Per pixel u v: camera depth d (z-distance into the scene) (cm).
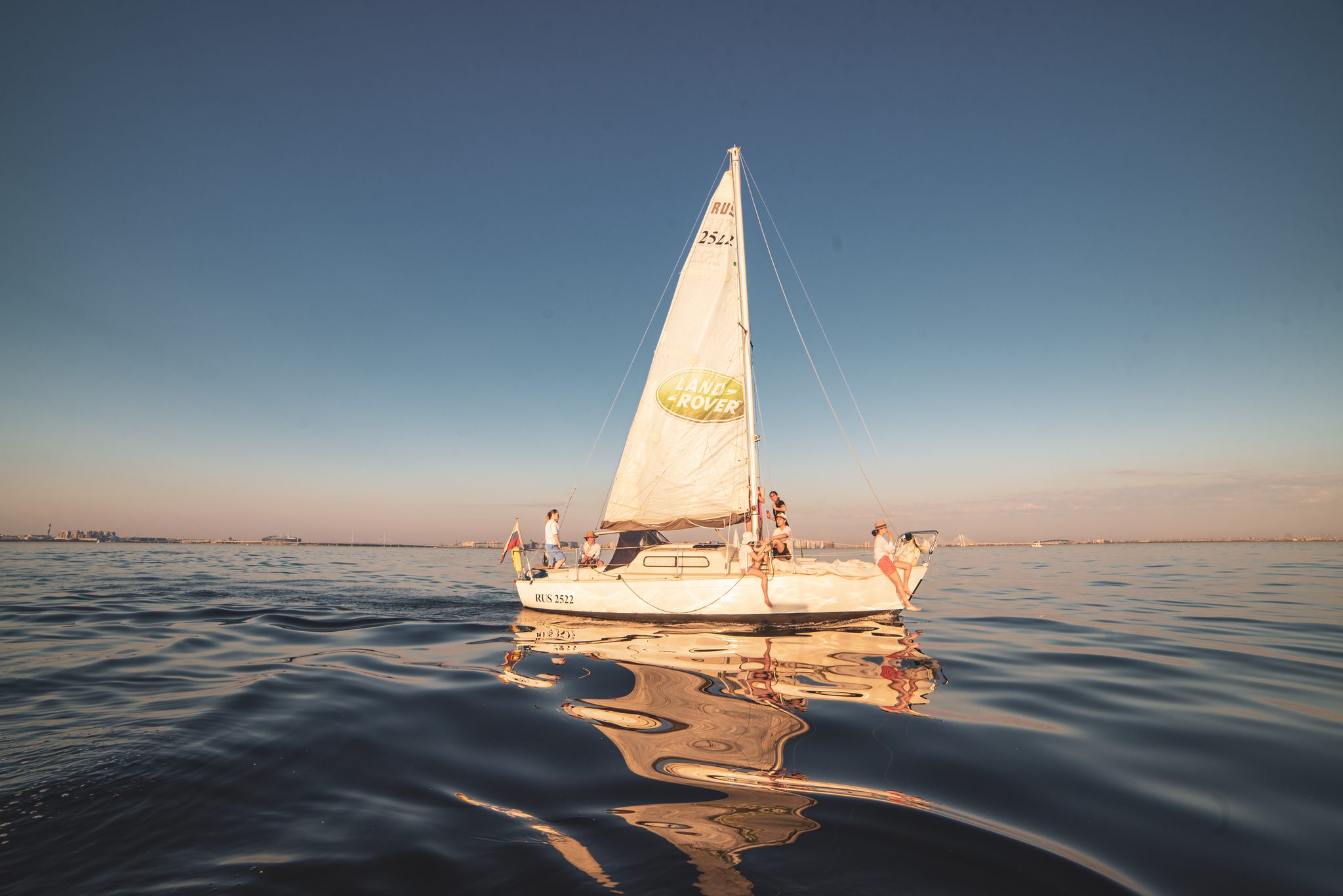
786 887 282
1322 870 304
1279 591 1778
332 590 1759
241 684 656
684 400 1226
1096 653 868
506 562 4194
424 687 653
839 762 446
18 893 265
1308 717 568
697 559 1163
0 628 1016
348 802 372
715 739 495
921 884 287
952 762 449
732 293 1214
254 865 296
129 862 295
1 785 379
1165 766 446
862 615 1070
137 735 477
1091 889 285
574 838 330
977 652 875
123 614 1185
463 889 279
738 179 1235
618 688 655
